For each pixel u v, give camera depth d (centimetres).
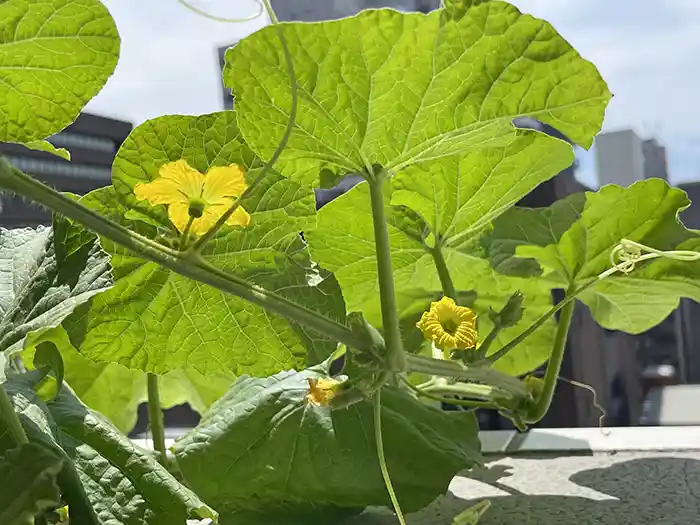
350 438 34
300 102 27
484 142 30
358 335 27
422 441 35
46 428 27
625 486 38
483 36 25
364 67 26
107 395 46
